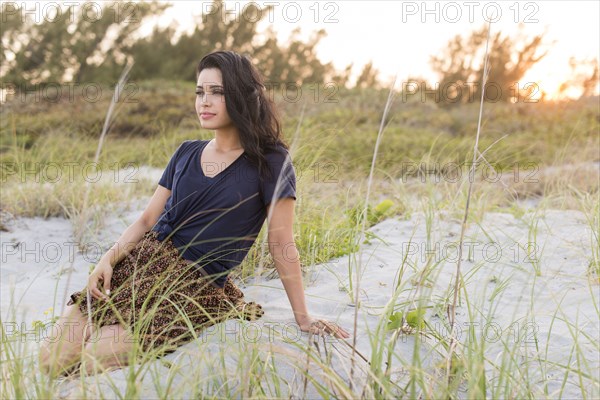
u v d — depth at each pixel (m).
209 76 3.08
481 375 2.45
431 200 5.48
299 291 3.08
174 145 8.39
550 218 5.13
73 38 23.25
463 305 3.45
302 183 5.43
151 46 24.91
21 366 2.58
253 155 3.08
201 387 2.56
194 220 3.13
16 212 5.98
